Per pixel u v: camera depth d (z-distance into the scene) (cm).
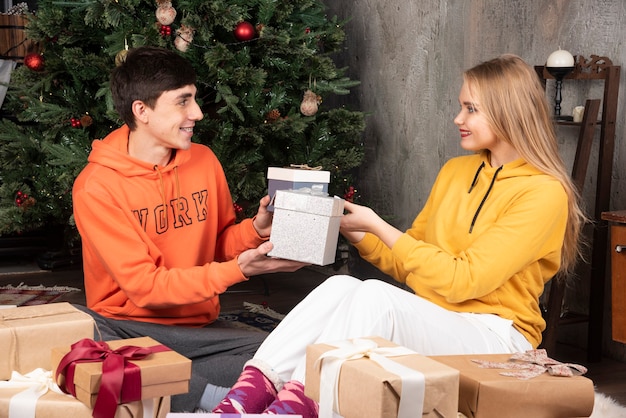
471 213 201
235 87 350
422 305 174
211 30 344
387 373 133
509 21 334
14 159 385
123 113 214
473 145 201
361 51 427
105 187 211
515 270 187
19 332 158
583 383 145
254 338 216
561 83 300
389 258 214
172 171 221
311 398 147
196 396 195
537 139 196
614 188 299
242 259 199
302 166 215
